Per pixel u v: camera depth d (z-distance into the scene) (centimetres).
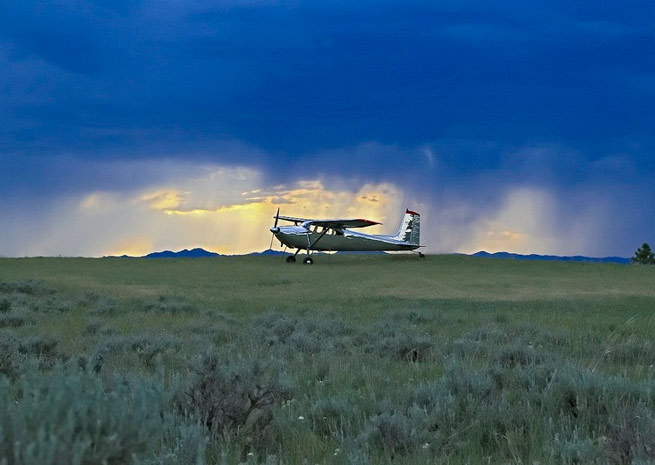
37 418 381
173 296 4116
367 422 760
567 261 8894
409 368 1238
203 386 774
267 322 2389
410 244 10025
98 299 3912
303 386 1072
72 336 2025
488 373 1038
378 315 2917
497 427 759
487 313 2975
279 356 1456
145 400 436
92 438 380
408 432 706
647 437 607
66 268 6881
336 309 3344
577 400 791
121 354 1513
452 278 6556
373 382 1063
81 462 363
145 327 2305
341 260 9406
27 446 348
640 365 1234
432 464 618
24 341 1410
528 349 1383
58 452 355
